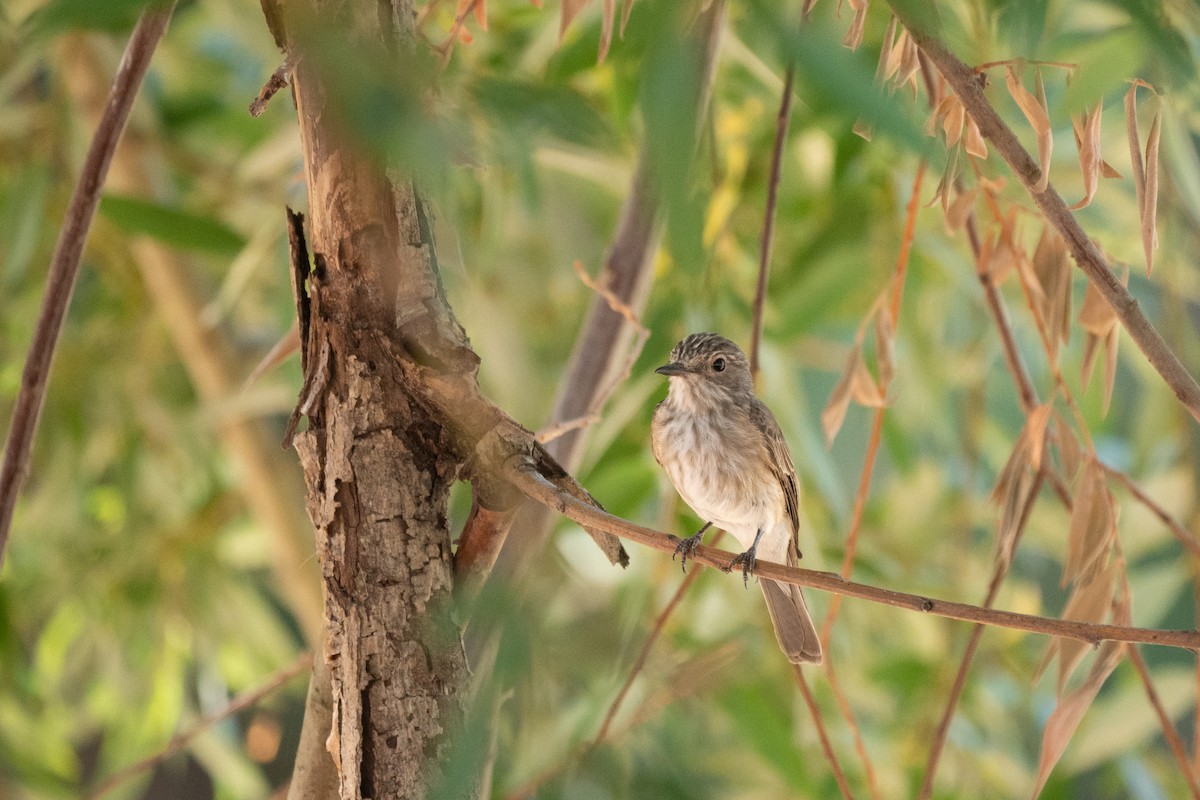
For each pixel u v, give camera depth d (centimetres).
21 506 1305
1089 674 636
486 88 331
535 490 499
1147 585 1063
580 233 1178
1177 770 1127
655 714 827
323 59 304
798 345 1213
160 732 1304
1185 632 466
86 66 1112
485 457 502
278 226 1069
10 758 1243
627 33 353
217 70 1245
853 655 1164
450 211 519
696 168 298
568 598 548
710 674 845
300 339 514
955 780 1098
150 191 1170
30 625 1302
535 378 1146
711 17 562
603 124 338
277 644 1330
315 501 503
